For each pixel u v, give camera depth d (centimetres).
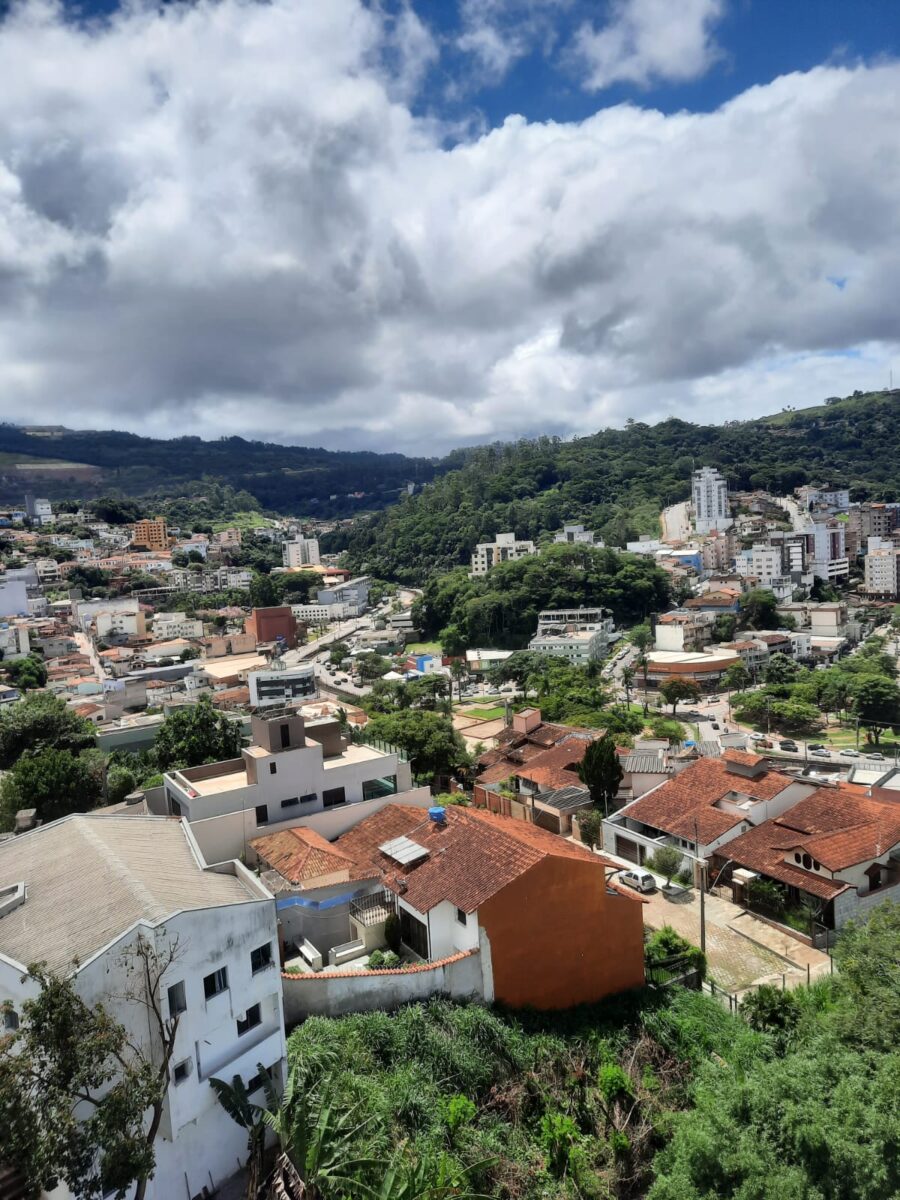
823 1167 1948
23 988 1962
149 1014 1980
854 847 4175
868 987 2797
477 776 6819
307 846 3584
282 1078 2308
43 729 8062
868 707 11506
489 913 2952
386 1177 1939
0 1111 1464
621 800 5681
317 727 4484
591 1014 3122
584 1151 2420
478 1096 2559
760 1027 3062
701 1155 2080
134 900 2158
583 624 17675
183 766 6088
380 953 3212
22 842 2816
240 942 2223
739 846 4531
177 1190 2028
